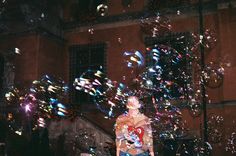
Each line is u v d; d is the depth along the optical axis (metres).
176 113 11.88
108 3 14.12
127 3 13.76
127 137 4.14
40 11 13.25
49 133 11.59
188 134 11.49
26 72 12.77
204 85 11.45
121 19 13.74
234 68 11.02
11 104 12.39
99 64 13.95
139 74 12.95
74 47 14.39
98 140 10.98
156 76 12.68
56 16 14.34
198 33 12.25
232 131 10.61
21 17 13.05
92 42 14.15
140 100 12.41
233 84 10.91
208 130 11.11
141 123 4.20
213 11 12.20
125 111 12.64
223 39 11.35
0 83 13.17
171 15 12.78
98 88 13.56
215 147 10.91
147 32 12.88
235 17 11.34
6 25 13.30
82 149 11.08
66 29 14.69
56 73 13.78
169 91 12.37
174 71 12.45
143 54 13.09
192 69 12.05
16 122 12.00
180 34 12.48
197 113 11.57
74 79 14.15
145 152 4.15
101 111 13.29
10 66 13.05
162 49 12.44
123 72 13.31
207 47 11.91
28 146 10.79
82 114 12.24
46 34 13.38
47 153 10.67
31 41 12.98
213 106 11.39
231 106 10.77
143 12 13.28
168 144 11.74
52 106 12.16
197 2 12.48
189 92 11.91
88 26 14.34
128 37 13.52
